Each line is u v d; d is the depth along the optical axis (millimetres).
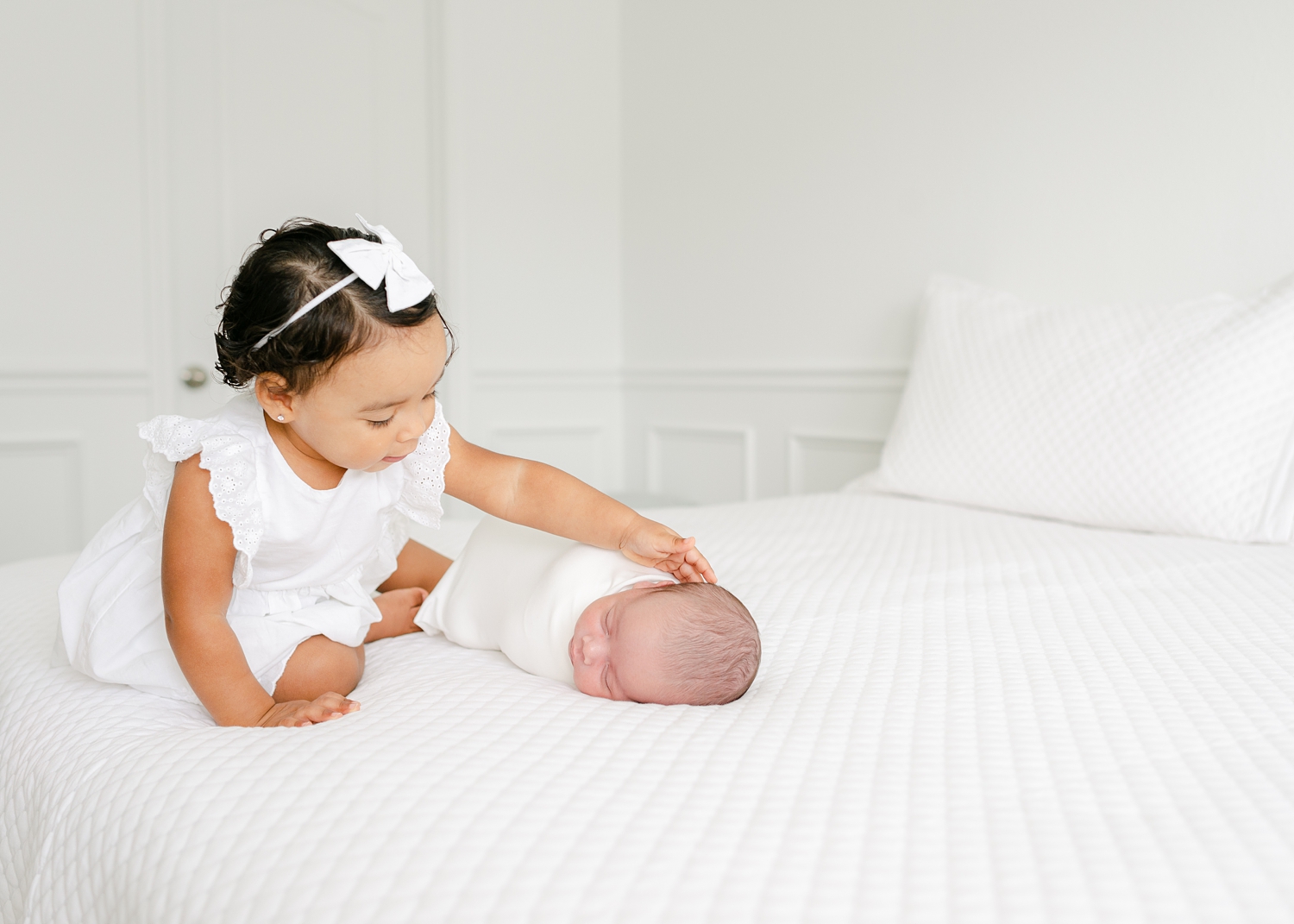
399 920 537
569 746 757
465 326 3281
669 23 3324
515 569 1134
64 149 2691
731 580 1354
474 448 1195
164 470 1004
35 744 917
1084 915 503
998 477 1943
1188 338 1790
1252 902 512
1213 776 678
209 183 2934
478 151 3275
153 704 978
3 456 2693
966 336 2141
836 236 2816
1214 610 1161
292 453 1024
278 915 567
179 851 655
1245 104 1963
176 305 2904
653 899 529
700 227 3271
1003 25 2363
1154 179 2109
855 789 662
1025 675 927
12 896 875
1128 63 2137
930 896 523
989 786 664
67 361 2738
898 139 2625
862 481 2285
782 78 2943
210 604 950
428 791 671
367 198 3205
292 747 780
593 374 3572
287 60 3035
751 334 3115
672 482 3471
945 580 1337
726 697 917
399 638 1245
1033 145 2322
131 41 2758
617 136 3568
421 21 3244
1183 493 1678
